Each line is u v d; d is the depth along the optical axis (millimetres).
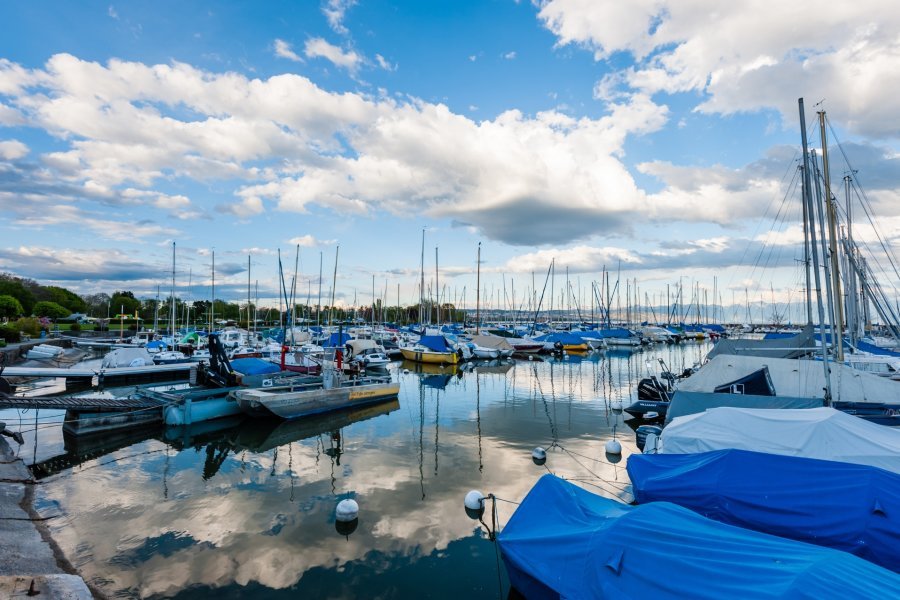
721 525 6758
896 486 7957
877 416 16094
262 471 14961
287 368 33031
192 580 8758
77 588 7754
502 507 12086
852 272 33531
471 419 22578
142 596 8250
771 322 121188
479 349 52469
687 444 11898
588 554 6621
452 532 10727
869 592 4785
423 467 15281
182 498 12680
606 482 13750
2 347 41656
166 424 20625
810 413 11703
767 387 17875
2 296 78938
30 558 9070
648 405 21953
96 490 13250
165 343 52156
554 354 58969
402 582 8773
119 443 18391
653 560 6047
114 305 118500
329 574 9016
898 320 38469
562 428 20734
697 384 19656
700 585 5531
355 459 16219
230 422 21625
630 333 74875
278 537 10453
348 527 10938
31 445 17828
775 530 8234
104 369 31797
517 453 16859
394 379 36812
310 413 22656
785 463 9023
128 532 10648
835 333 21984
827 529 7828
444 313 111562
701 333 94188
